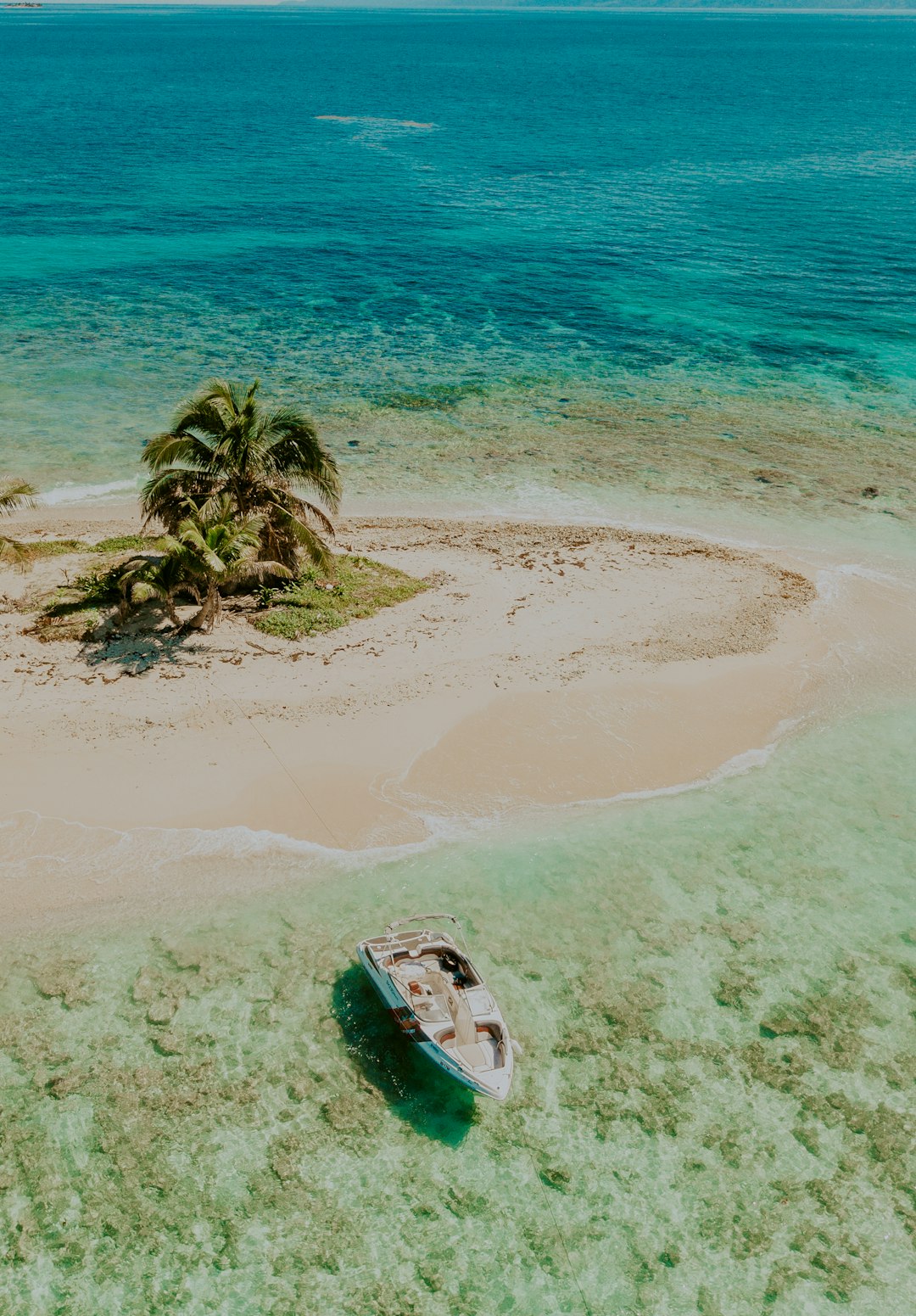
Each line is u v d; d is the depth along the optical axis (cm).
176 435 2464
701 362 5094
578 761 2173
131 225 7475
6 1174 1284
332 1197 1285
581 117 14462
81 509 3334
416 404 4469
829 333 5541
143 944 1652
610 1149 1367
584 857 1914
